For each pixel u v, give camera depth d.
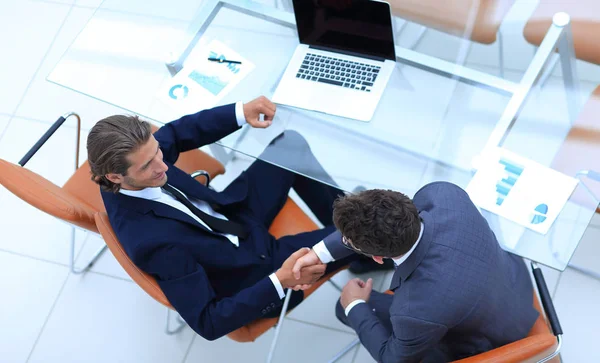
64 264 2.58
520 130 1.83
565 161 1.76
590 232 2.36
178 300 1.67
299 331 2.36
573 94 1.89
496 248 1.53
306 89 1.97
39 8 3.20
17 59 3.09
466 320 1.46
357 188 1.82
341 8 1.88
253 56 2.07
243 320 1.71
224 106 1.93
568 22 2.01
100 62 2.14
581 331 2.22
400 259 1.46
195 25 2.17
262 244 1.92
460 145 1.83
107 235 1.67
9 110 2.96
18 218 2.69
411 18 2.18
